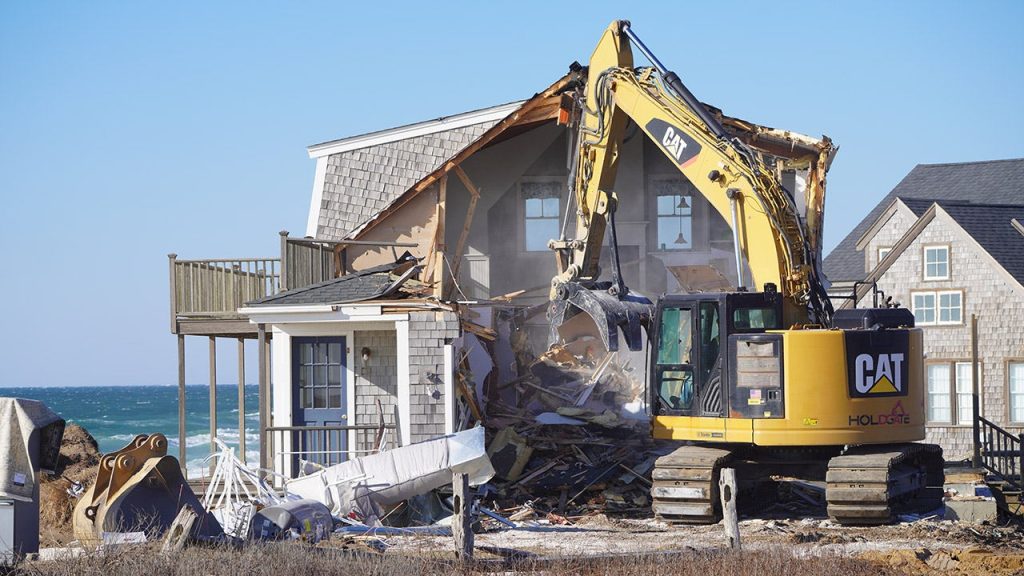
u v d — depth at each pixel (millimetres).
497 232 38719
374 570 17594
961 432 48125
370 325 30469
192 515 19031
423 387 28688
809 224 33094
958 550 20828
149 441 20812
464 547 19078
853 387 24234
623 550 20781
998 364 47844
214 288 33219
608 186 28328
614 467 28328
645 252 38188
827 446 25766
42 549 19766
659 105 26766
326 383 31000
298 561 17891
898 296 50125
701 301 25172
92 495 20422
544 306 34031
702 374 25109
